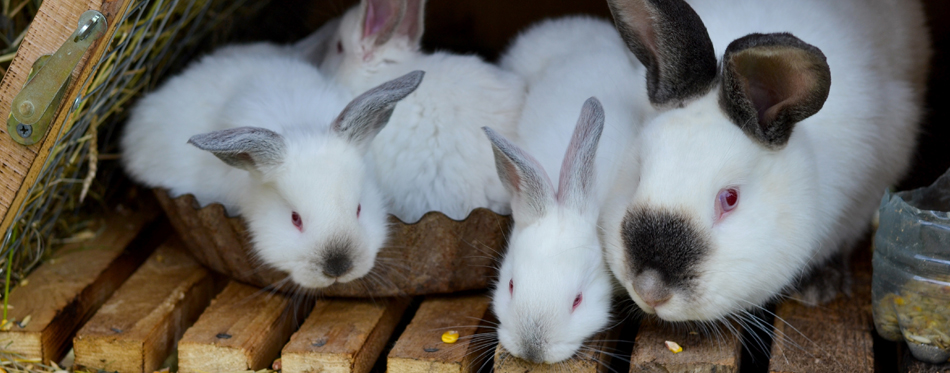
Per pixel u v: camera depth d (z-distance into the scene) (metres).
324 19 1.70
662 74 1.23
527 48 1.47
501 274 1.27
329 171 1.29
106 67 1.38
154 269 1.40
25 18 1.47
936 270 1.23
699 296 1.20
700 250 1.20
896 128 1.35
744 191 1.21
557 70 1.39
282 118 1.34
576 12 1.65
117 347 1.30
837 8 1.37
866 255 1.39
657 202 1.20
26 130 1.21
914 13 1.45
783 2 1.34
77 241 1.44
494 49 1.67
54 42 1.21
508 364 1.24
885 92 1.34
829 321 1.30
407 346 1.28
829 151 1.28
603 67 1.36
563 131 1.31
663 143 1.22
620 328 1.32
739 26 1.32
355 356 1.28
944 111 1.54
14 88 1.22
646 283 1.20
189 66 1.48
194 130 1.39
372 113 1.29
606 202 1.26
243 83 1.40
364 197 1.32
